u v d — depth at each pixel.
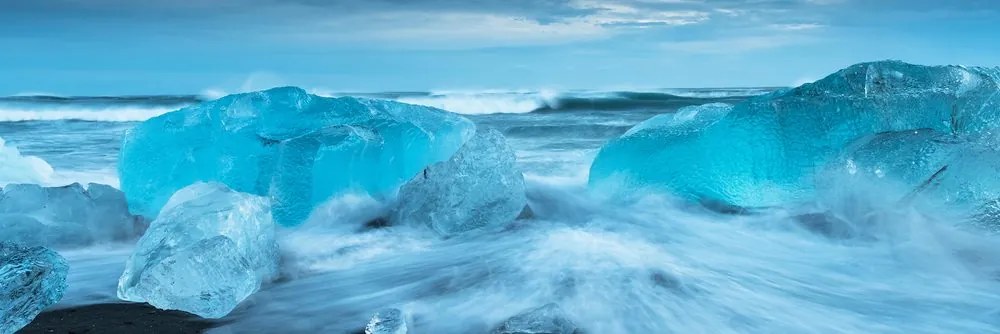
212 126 5.13
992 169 4.13
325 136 5.08
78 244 4.48
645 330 2.94
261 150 5.00
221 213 3.56
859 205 4.50
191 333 3.07
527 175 6.83
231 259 3.35
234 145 5.04
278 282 3.78
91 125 15.37
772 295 3.38
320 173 5.03
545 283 3.53
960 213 4.17
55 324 3.15
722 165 5.04
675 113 5.84
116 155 8.90
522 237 4.47
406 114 5.67
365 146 5.17
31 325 3.14
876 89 5.00
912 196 4.30
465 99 21.84
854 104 4.87
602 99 21.53
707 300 3.29
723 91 33.41
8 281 3.01
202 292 3.22
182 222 3.52
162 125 5.15
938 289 3.45
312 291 3.62
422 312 3.24
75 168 7.66
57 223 4.45
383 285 3.69
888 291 3.44
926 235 4.21
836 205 4.64
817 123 4.87
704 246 4.25
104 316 3.26
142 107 21.81
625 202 5.39
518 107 20.45
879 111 4.85
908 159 4.33
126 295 3.35
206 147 5.08
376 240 4.54
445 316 3.18
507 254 4.09
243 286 3.37
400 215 4.94
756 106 5.02
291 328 3.13
